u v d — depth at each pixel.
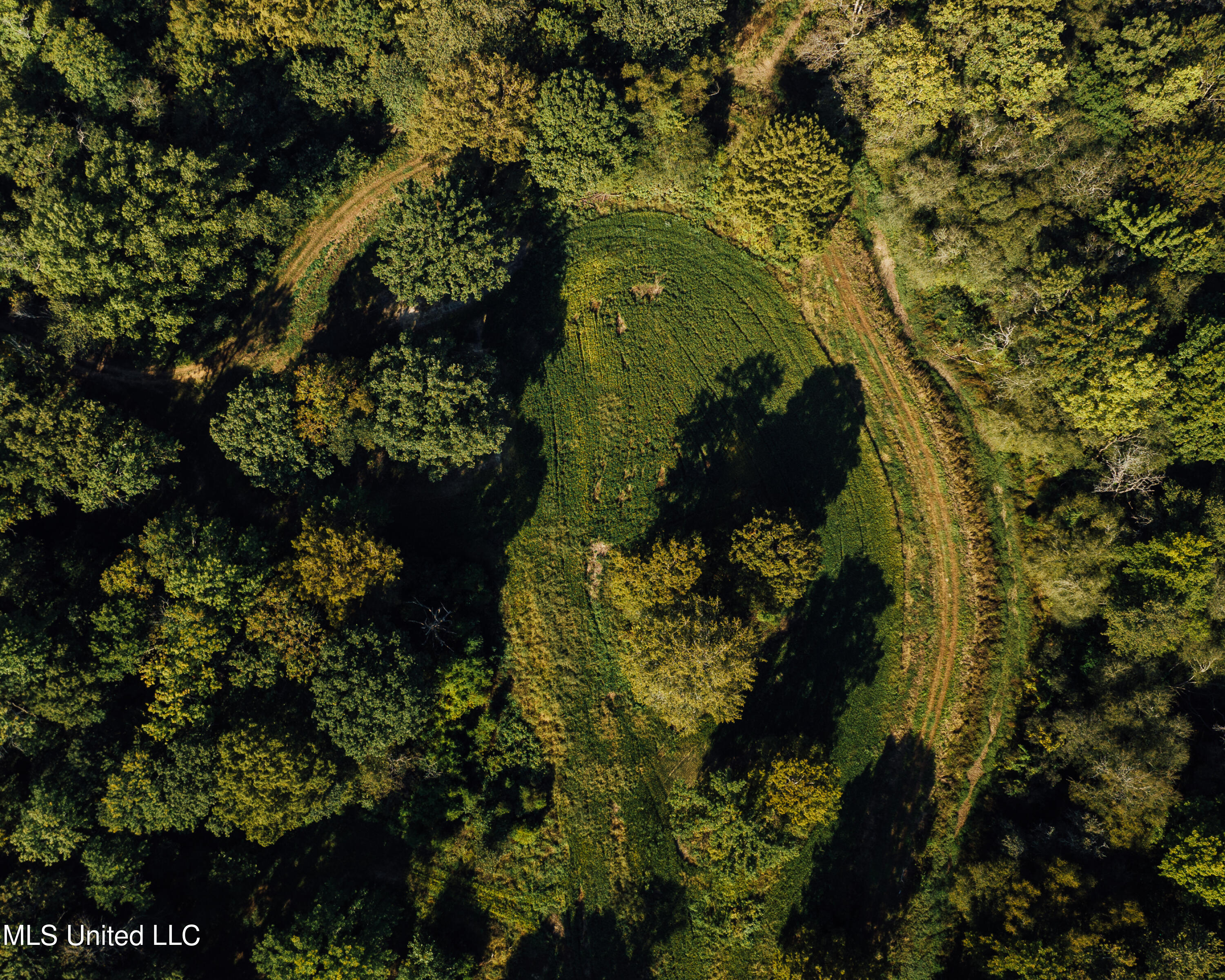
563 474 69.69
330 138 73.44
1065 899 54.72
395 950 60.62
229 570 56.62
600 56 69.38
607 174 69.06
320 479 66.38
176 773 54.22
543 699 66.44
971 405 67.94
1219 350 56.09
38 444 56.69
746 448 68.94
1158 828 55.22
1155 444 58.84
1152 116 61.16
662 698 57.41
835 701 65.19
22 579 57.56
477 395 61.59
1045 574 64.19
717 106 72.12
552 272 72.12
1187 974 50.56
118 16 65.25
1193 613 56.88
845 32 66.69
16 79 63.25
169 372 69.50
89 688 56.25
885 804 63.78
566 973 62.38
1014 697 64.38
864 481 68.12
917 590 66.56
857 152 69.44
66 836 53.91
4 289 62.38
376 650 57.41
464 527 69.12
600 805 64.75
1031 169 62.09
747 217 66.38
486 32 64.75
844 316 70.00
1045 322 61.09
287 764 53.62
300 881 62.84
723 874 59.22
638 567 58.81
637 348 71.12
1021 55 59.84
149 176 58.88
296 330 70.81
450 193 61.62
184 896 60.78
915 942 60.78
